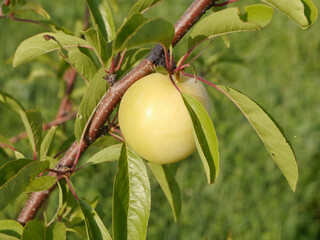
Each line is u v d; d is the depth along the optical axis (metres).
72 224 0.38
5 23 1.11
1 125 0.86
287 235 0.74
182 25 0.33
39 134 0.37
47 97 0.95
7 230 0.35
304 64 1.09
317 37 1.18
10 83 0.96
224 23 0.31
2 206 0.32
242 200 0.79
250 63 1.07
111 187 0.80
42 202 0.37
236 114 0.92
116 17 1.16
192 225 0.75
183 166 0.81
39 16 1.15
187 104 0.32
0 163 0.37
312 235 0.75
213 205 0.78
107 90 0.35
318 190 0.81
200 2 0.33
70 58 0.37
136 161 0.34
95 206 0.40
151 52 0.34
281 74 1.05
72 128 0.80
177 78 0.33
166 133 0.32
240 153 0.86
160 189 0.79
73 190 0.34
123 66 0.36
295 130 0.90
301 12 0.32
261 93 0.98
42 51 0.36
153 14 1.22
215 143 0.31
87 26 0.50
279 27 1.20
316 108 0.95
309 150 0.86
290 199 0.79
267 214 0.77
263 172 0.82
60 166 0.36
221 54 0.53
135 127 0.32
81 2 1.24
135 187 0.34
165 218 0.75
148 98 0.32
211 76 0.55
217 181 0.80
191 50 0.33
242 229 0.75
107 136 0.37
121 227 0.33
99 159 0.36
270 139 0.33
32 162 0.33
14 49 1.06
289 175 0.34
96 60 0.76
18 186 0.33
